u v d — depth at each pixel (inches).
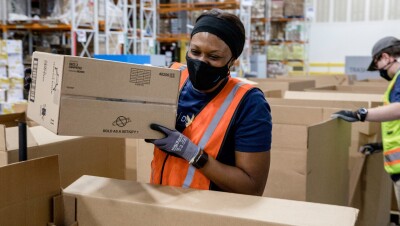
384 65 110.2
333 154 83.7
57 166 42.9
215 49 47.6
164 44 299.9
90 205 41.9
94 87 38.8
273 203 40.0
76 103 37.9
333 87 159.6
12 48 151.6
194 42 48.6
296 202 40.4
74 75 37.5
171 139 43.8
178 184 48.6
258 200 40.9
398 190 103.2
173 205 39.4
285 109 83.5
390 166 102.1
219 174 46.3
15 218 38.5
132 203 40.2
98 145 66.7
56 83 37.9
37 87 42.3
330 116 86.7
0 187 37.0
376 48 110.9
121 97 40.7
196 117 50.1
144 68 41.8
